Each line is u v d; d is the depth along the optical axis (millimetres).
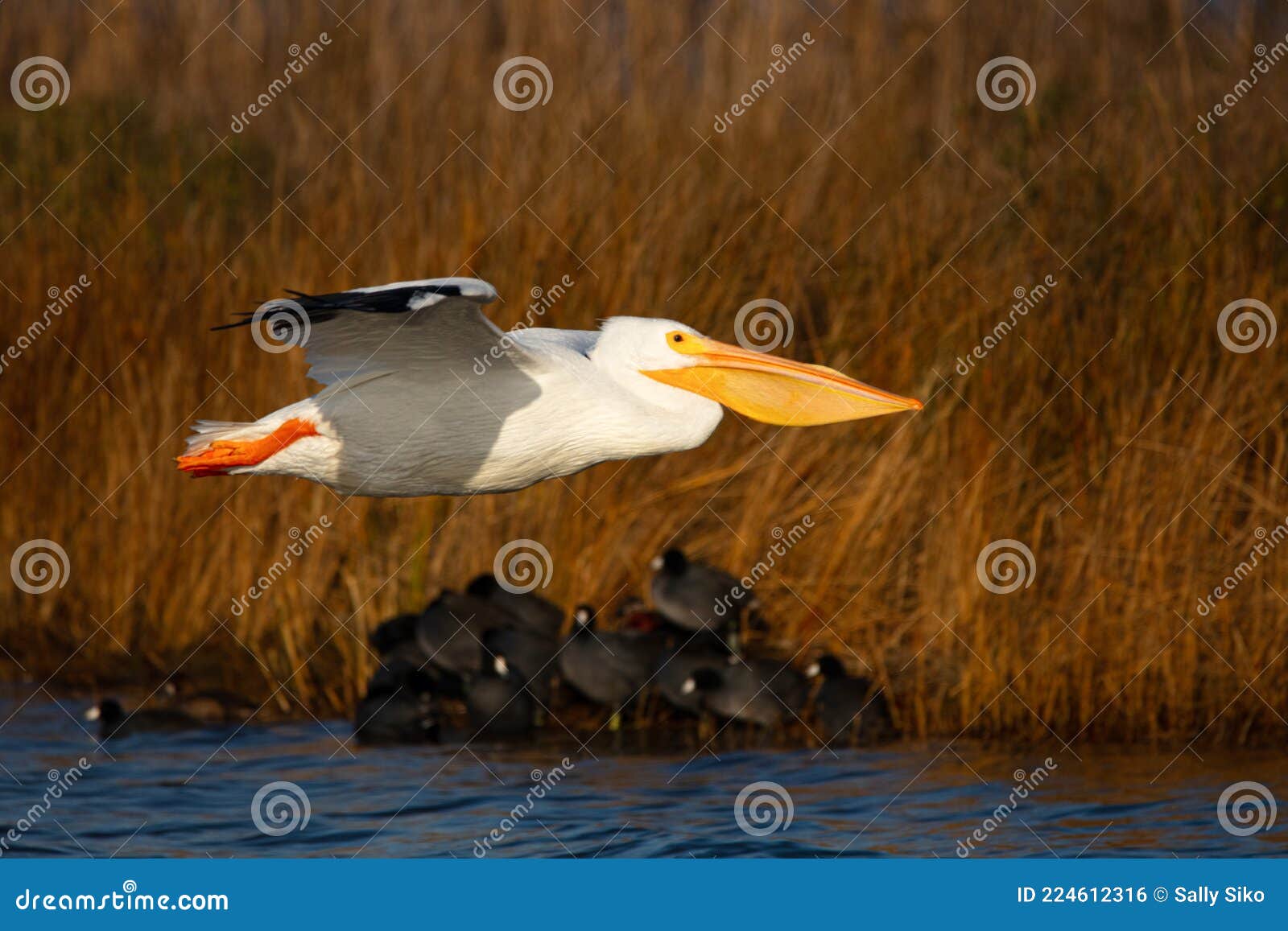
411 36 20078
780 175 17234
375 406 8766
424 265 14562
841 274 16078
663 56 18594
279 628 14469
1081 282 15180
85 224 16656
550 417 8883
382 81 19172
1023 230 15953
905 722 12617
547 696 13172
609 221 15484
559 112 17000
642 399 9094
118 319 15500
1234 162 16438
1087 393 13969
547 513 14172
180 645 14547
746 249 16219
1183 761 11469
